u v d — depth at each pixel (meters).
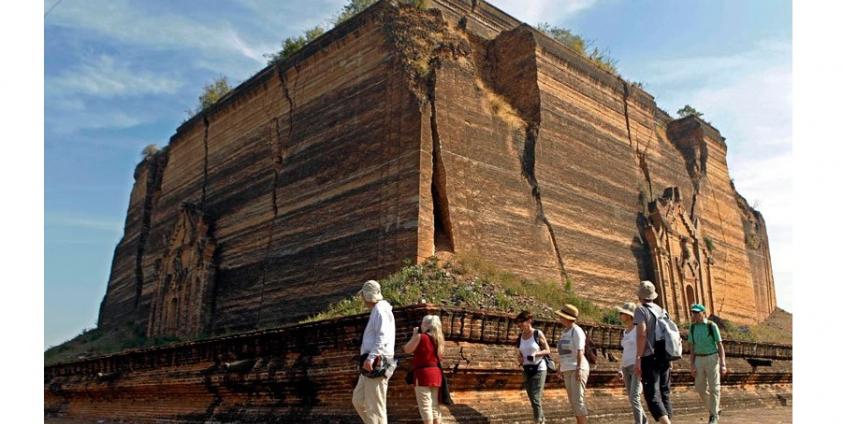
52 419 25.94
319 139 29.27
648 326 11.77
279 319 27.94
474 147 26.66
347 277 25.31
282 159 31.30
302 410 15.18
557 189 29.91
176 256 36.19
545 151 29.81
